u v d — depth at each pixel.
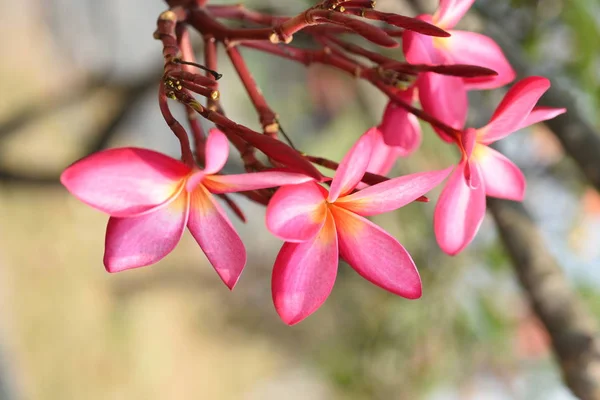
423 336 1.03
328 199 0.39
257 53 1.42
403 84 0.44
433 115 0.43
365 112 1.04
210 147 0.38
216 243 0.39
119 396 1.69
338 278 1.21
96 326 1.70
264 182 0.38
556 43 0.71
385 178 0.40
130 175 0.38
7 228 1.53
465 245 0.43
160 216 0.39
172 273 1.90
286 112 1.51
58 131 1.49
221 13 0.47
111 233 0.39
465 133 0.42
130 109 1.01
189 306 1.94
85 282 1.70
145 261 0.39
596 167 0.50
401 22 0.39
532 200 0.92
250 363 2.01
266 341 2.01
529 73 0.53
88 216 1.73
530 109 0.42
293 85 1.52
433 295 0.99
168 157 0.39
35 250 1.58
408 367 1.06
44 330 1.56
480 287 1.01
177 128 0.39
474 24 0.55
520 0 0.69
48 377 1.54
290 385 1.96
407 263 0.40
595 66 0.68
